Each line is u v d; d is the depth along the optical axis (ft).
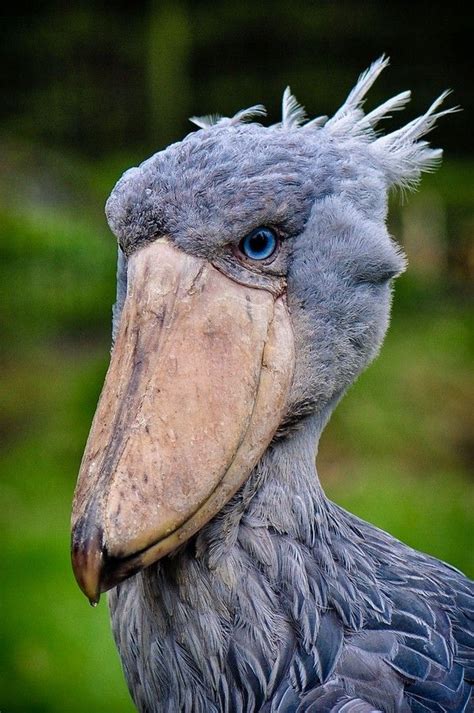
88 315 81.20
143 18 120.67
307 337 18.89
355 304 19.36
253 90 118.93
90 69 119.34
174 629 18.88
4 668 39.47
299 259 18.71
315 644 18.61
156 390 17.31
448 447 63.21
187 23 119.14
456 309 90.89
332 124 20.45
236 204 17.93
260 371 18.10
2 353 76.07
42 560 48.01
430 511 53.11
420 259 101.30
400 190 21.45
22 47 117.91
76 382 69.36
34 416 67.00
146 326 17.78
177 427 17.15
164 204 17.99
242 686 18.54
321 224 18.78
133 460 16.84
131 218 18.21
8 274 80.28
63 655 40.09
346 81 118.83
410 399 68.39
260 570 18.75
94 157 117.50
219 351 17.78
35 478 58.90
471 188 107.55
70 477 59.26
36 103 118.32
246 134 18.83
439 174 108.58
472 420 66.33
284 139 18.88
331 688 18.26
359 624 19.04
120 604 20.24
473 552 49.44
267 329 18.28
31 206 90.53
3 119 117.50
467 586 21.27
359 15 119.44
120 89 119.75
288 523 19.06
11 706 37.37
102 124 119.34
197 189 17.92
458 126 119.75
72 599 44.06
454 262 102.32
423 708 18.47
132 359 17.65
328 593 19.03
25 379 72.02
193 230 17.93
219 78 120.57
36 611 43.09
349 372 19.75
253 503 18.97
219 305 17.99
